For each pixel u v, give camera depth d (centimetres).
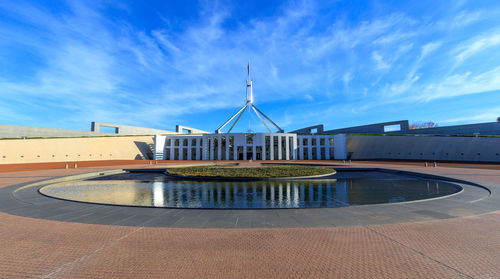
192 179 1655
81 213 662
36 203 788
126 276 325
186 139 5816
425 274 323
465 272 327
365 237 468
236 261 371
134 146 5197
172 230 520
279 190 1171
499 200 794
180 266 355
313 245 432
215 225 554
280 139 5312
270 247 424
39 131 4462
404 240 450
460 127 4666
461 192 936
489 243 431
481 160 3859
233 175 1677
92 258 383
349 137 5594
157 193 1092
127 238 471
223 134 5369
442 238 457
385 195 1024
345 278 315
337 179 1609
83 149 4281
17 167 2748
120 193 1094
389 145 4950
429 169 2134
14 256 391
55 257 387
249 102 7138
